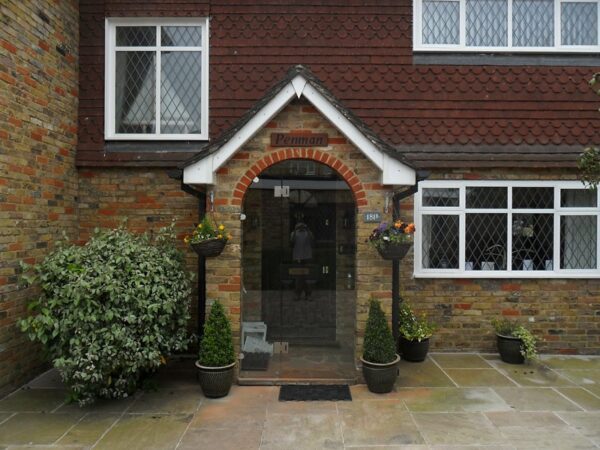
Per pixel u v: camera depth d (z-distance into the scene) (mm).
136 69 6938
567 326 6828
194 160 5160
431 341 6832
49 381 5590
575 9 7055
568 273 6801
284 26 6848
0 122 4910
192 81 6941
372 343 5180
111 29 6836
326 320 6258
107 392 4781
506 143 6840
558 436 4230
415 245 6793
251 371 5797
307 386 5422
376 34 6887
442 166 6688
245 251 6191
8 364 5125
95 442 4113
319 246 6262
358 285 5441
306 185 6195
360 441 4133
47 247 5859
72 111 6535
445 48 6938
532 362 6383
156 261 5086
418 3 6977
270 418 4590
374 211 5426
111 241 5238
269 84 6789
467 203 6875
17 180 5223
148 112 6922
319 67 6840
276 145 5410
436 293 6828
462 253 6832
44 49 5773
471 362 6367
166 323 4930
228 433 4281
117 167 6695
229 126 6758
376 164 5234
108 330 4566
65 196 6332
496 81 6898
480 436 4223
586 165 4641
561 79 6910
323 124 5434
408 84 6867
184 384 5520
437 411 4754
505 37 7047
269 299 6262
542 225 6891
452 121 6855
